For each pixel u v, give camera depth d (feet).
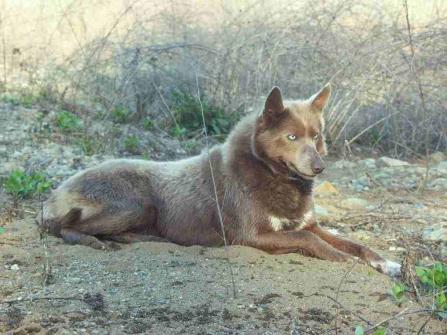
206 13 18.04
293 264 11.46
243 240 11.89
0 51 19.97
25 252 11.31
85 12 20.17
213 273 11.04
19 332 9.83
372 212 13.55
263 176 11.80
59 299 10.36
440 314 10.26
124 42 17.52
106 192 12.03
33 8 21.38
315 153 11.71
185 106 17.15
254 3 18.08
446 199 14.40
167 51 17.17
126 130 16.48
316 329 10.12
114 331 9.91
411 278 11.05
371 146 17.30
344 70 16.71
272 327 10.11
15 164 14.48
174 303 10.39
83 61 18.44
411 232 12.85
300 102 12.17
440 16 17.71
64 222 11.93
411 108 17.07
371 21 17.12
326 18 17.44
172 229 12.17
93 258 11.28
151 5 18.61
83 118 16.63
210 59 17.43
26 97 17.47
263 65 16.98
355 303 10.59
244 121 12.19
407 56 16.72
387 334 10.12
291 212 11.87
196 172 12.23
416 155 16.99
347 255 11.61
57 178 14.14
